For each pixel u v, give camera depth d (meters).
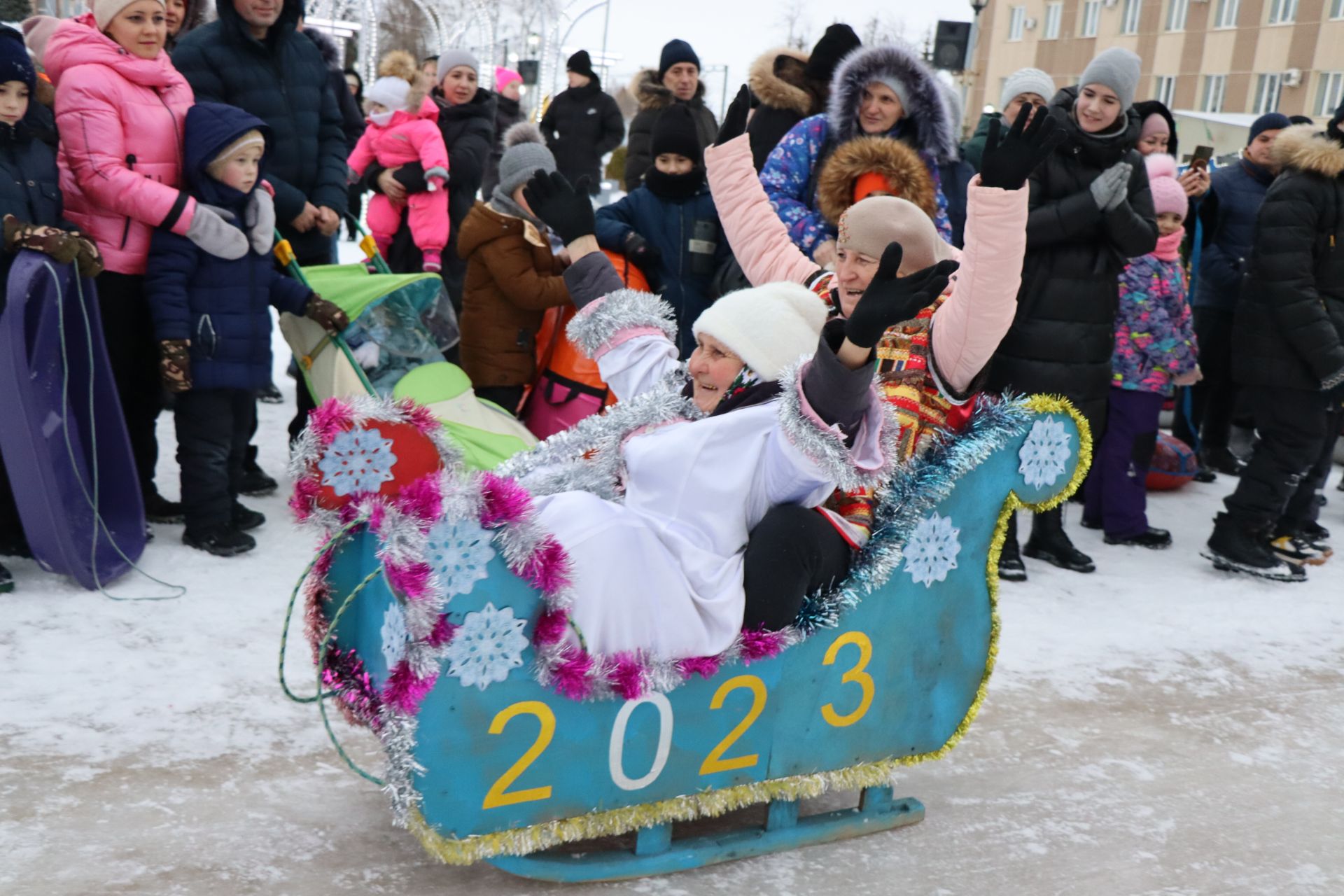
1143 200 4.22
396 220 5.75
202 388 3.70
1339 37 23.58
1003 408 2.39
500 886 2.22
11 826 2.27
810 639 2.26
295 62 4.43
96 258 3.37
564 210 2.62
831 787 2.39
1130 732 3.19
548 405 4.44
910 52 3.92
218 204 3.64
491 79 14.82
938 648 2.45
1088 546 4.95
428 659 1.91
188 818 2.36
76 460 3.47
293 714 2.85
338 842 2.33
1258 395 4.56
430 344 4.02
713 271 4.64
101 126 3.53
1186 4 26.62
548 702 2.02
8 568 3.59
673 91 6.18
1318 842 2.67
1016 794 2.78
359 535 2.13
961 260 2.34
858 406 1.99
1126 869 2.47
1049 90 4.98
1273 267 4.37
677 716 2.15
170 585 3.54
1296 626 4.17
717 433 2.12
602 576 2.03
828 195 3.37
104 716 2.73
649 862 2.26
